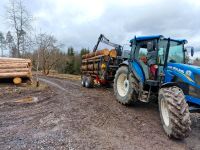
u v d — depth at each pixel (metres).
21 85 10.13
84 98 7.51
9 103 6.64
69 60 42.50
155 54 5.56
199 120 5.59
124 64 6.89
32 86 10.15
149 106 6.61
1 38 38.56
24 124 4.71
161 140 4.11
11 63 9.92
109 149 3.56
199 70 4.41
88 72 11.80
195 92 4.39
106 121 5.00
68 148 3.50
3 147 3.53
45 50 32.97
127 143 3.86
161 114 4.59
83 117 5.16
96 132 4.27
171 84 4.66
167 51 5.31
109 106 6.40
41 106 6.35
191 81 4.48
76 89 10.34
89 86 11.01
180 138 4.11
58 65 40.19
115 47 10.02
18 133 4.16
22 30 26.38
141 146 3.77
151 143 3.94
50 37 34.31
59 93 8.63
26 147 3.52
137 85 6.00
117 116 5.44
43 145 3.59
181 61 5.72
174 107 4.03
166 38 5.53
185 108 4.00
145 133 4.42
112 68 9.51
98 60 10.19
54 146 3.56
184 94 4.62
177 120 3.95
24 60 10.30
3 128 4.46
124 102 6.40
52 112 5.55
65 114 5.33
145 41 6.15
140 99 5.75
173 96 4.16
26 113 5.60
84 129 4.39
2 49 39.47
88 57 11.98
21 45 26.48
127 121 5.11
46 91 8.98
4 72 9.70
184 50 5.84
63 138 3.88
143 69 5.96
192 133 4.63
